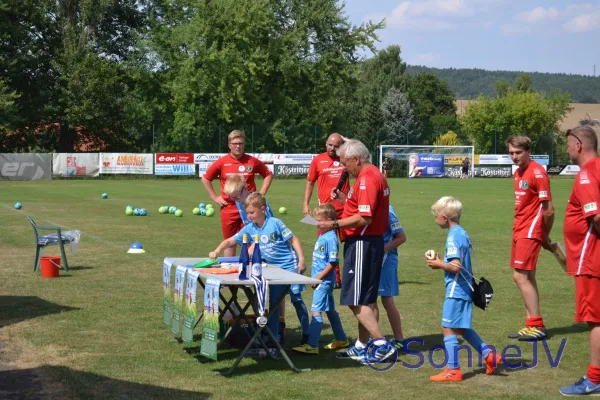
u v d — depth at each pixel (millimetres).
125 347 7562
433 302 10102
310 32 57312
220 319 7832
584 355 7520
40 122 54156
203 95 52688
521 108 75688
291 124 55875
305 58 56688
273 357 7277
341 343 7758
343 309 9742
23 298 9961
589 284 6168
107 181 45719
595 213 5992
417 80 116375
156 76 54250
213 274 7051
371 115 80562
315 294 7559
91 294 10297
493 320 9062
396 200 30969
